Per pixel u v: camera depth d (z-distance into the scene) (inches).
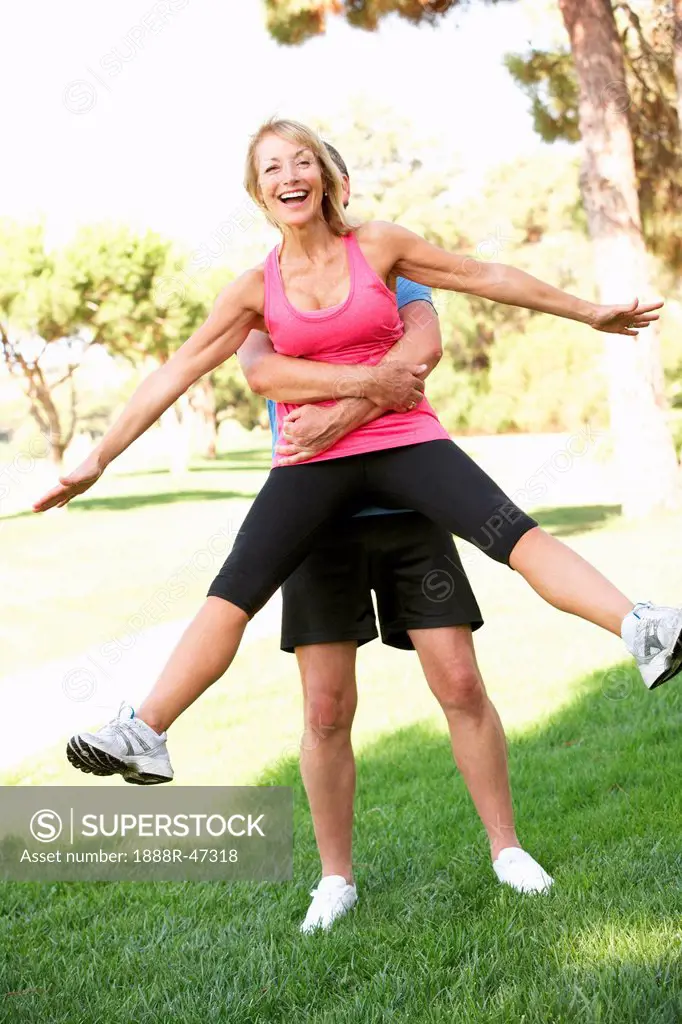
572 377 1275.8
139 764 144.7
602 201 797.2
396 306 164.7
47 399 1267.2
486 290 161.2
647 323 161.9
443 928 156.4
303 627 171.0
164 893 195.8
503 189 1354.6
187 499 1273.4
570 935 147.7
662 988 128.2
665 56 863.1
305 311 157.3
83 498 1346.0
